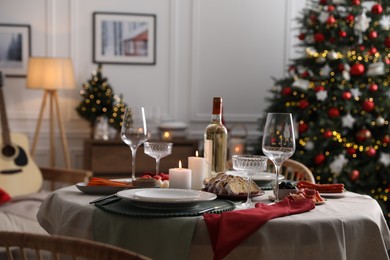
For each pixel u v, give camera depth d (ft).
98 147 14.69
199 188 6.82
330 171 13.83
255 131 16.98
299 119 14.25
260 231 5.26
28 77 14.52
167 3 16.46
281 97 14.53
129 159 14.83
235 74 16.87
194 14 16.58
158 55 16.51
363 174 14.06
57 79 14.44
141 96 16.47
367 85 14.37
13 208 10.62
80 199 6.25
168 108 16.62
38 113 16.03
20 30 15.79
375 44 14.33
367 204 6.36
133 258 3.44
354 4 14.02
